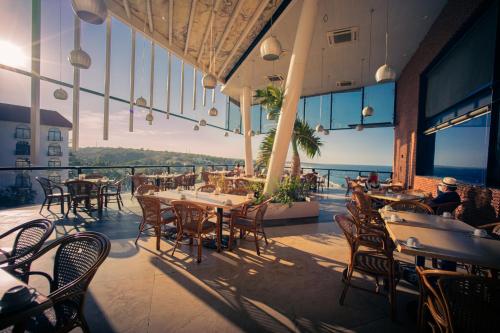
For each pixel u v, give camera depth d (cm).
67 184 521
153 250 351
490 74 408
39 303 110
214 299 234
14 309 102
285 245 389
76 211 551
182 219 329
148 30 680
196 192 464
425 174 746
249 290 252
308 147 726
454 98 555
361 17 592
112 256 327
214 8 552
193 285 258
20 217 510
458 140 559
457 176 565
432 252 180
